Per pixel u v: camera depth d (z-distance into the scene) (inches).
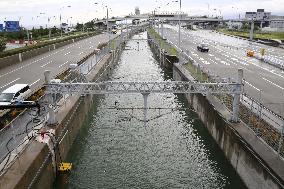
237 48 3703.3
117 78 2628.0
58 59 2741.1
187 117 1695.4
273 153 948.6
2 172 840.3
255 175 951.0
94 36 5703.7
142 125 1571.1
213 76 1803.6
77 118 1471.5
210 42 4424.2
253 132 1112.8
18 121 1155.3
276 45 4015.8
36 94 1466.5
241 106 1299.2
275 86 1774.1
